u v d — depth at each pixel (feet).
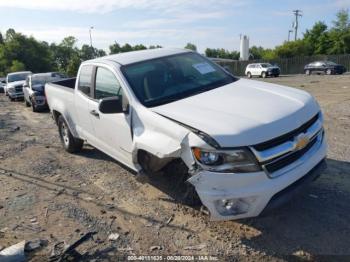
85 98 19.92
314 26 205.87
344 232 12.74
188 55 18.57
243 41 211.82
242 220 13.93
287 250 12.05
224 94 14.89
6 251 13.01
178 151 12.53
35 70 274.98
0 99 79.20
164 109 14.19
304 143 12.47
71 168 21.86
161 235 13.61
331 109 33.17
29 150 26.86
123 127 16.08
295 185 12.32
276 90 15.15
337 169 17.94
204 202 12.06
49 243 13.58
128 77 16.44
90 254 12.73
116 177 19.75
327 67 122.52
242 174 11.53
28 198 17.87
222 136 11.64
